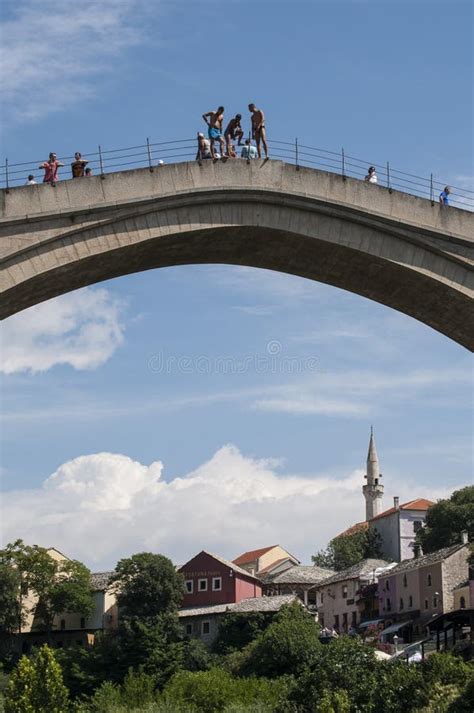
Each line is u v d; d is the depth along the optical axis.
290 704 55.91
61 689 56.03
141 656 79.75
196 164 37.81
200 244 38.94
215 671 63.81
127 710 61.00
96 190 36.41
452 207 40.34
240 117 39.03
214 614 101.12
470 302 40.84
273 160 38.69
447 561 90.69
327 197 39.03
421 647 69.88
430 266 40.41
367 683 53.03
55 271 36.19
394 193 39.81
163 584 99.75
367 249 39.81
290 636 71.06
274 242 39.59
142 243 37.22
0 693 64.56
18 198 35.50
